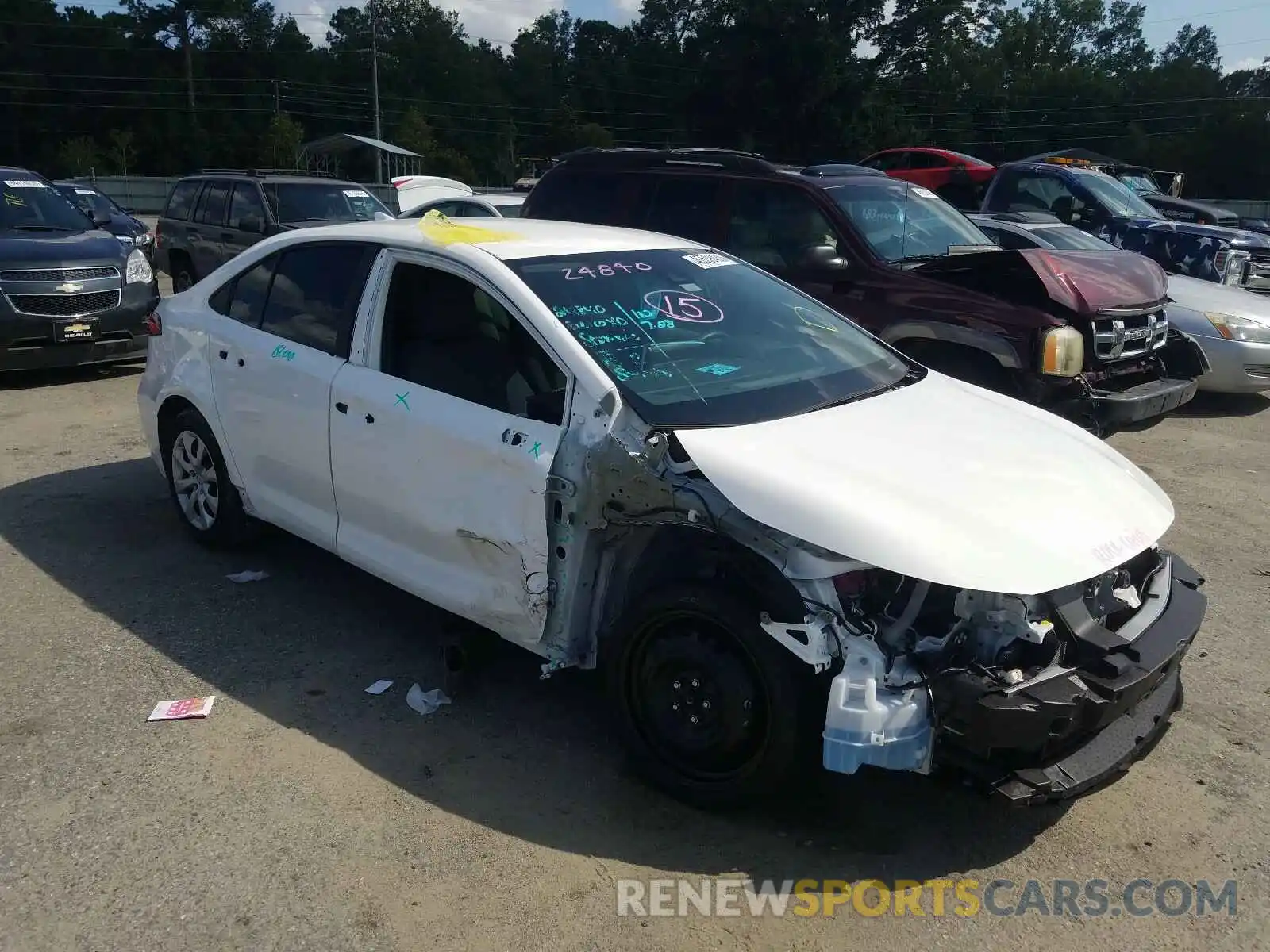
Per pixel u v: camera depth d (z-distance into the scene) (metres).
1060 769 2.99
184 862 3.10
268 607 4.86
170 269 15.66
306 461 4.50
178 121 84.31
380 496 4.12
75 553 5.45
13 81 83.00
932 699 2.92
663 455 3.33
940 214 7.97
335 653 4.43
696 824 3.33
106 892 2.97
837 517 3.01
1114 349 6.68
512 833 3.27
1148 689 3.12
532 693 4.14
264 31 92.81
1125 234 12.70
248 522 5.28
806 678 3.11
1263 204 36.25
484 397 3.83
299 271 4.73
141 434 7.88
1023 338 6.36
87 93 84.50
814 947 2.82
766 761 3.17
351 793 3.45
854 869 3.13
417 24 95.94
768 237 7.48
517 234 4.36
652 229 7.98
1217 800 3.50
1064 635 3.04
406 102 90.06
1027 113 75.44
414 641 4.56
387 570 4.18
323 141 44.03
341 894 2.98
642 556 3.55
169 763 3.60
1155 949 2.83
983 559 2.93
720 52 57.56
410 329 4.16
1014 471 3.40
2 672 4.21
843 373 4.11
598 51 93.12
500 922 2.89
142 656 4.36
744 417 3.54
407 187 21.02
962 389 4.32
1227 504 6.70
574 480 3.47
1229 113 61.53
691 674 3.32
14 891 2.96
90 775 3.52
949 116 73.69
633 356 3.69
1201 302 9.47
